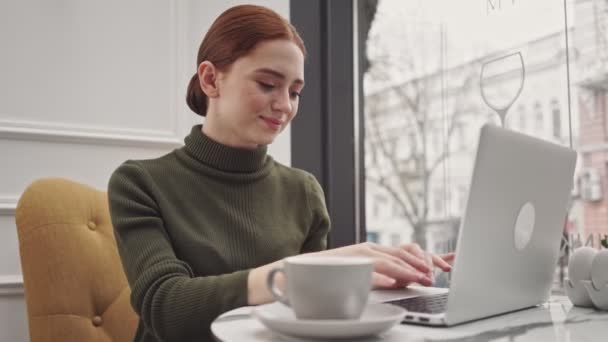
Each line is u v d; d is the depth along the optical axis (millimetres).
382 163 1877
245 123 1060
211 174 1139
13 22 1359
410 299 847
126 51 1479
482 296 742
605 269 871
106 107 1448
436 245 1808
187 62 1552
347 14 1809
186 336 816
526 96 1604
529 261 831
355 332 537
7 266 1324
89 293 1161
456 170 1755
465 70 1753
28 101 1366
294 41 1074
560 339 646
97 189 1351
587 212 1463
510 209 745
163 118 1517
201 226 1088
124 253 977
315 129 1760
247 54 1037
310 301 559
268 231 1151
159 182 1098
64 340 1105
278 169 1288
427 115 1858
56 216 1144
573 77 1502
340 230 1769
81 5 1432
